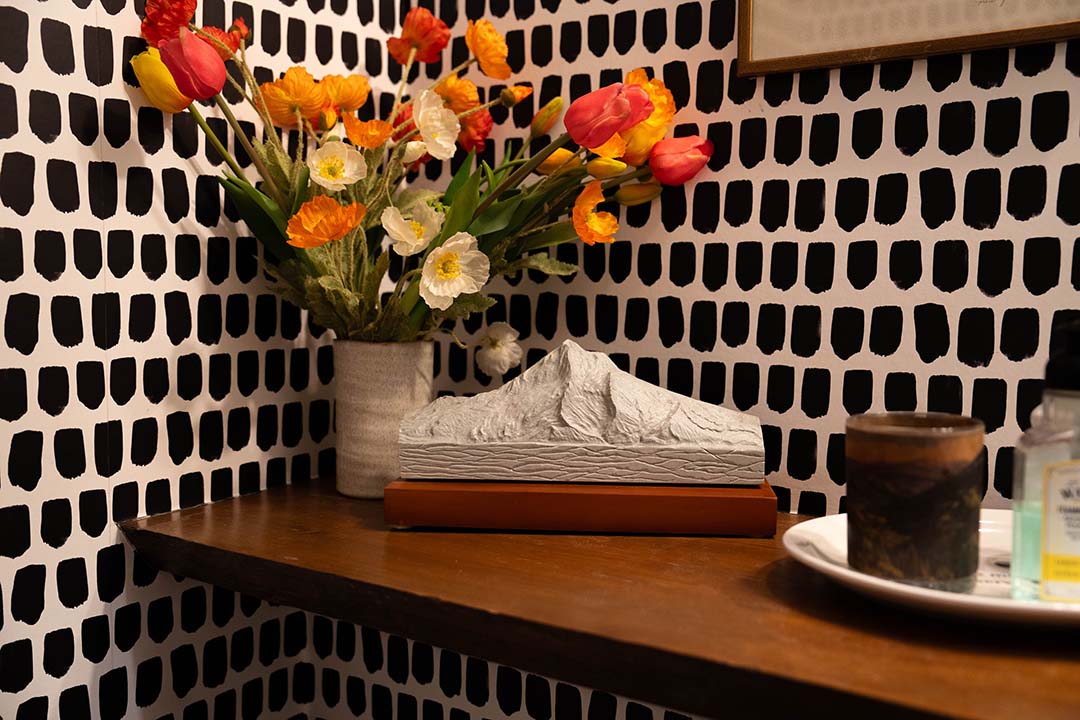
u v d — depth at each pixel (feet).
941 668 1.91
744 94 3.17
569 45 3.55
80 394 2.90
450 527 2.93
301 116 3.25
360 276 3.22
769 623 2.16
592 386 2.97
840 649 2.01
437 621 2.33
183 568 2.88
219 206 3.28
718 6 3.19
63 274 2.83
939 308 2.89
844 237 3.02
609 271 3.49
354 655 3.97
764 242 3.16
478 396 3.12
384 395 3.25
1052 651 2.01
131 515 3.07
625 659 2.06
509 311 3.73
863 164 2.97
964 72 2.80
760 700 1.90
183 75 2.78
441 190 3.90
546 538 2.84
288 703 3.90
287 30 3.45
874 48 2.88
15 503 2.76
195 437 3.25
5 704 2.78
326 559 2.64
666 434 2.89
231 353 3.36
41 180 2.76
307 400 3.67
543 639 2.17
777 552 2.70
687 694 1.99
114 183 2.95
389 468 3.30
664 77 3.33
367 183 3.20
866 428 2.20
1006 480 2.82
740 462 2.85
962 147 2.82
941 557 2.12
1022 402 2.78
